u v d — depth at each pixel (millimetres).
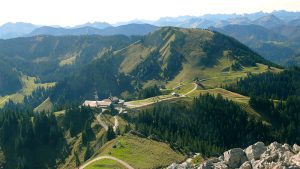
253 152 77750
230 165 77125
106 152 159125
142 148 163625
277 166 63969
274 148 75625
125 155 151875
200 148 178625
